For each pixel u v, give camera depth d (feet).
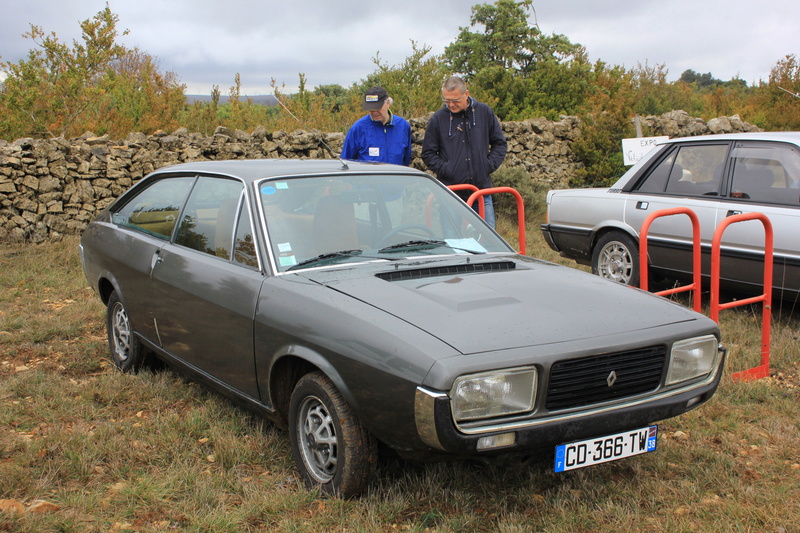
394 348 9.09
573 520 9.95
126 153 34.88
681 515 10.25
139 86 67.41
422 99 61.82
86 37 50.06
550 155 47.06
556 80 77.92
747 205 20.15
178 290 13.34
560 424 9.14
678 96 86.07
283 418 11.59
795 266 18.86
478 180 22.67
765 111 73.00
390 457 11.60
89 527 9.66
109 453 11.92
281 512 10.21
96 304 22.49
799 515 10.22
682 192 22.24
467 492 10.74
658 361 10.03
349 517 9.89
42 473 11.20
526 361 8.95
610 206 23.93
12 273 26.35
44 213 31.96
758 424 13.75
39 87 45.93
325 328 10.00
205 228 13.51
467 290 10.73
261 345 11.14
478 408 8.77
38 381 15.51
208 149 37.73
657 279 24.76
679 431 13.28
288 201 12.50
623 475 11.51
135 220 16.37
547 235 26.71
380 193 13.56
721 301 23.06
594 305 10.57
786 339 18.37
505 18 123.44
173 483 10.89
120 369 16.53
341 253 12.08
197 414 13.39
